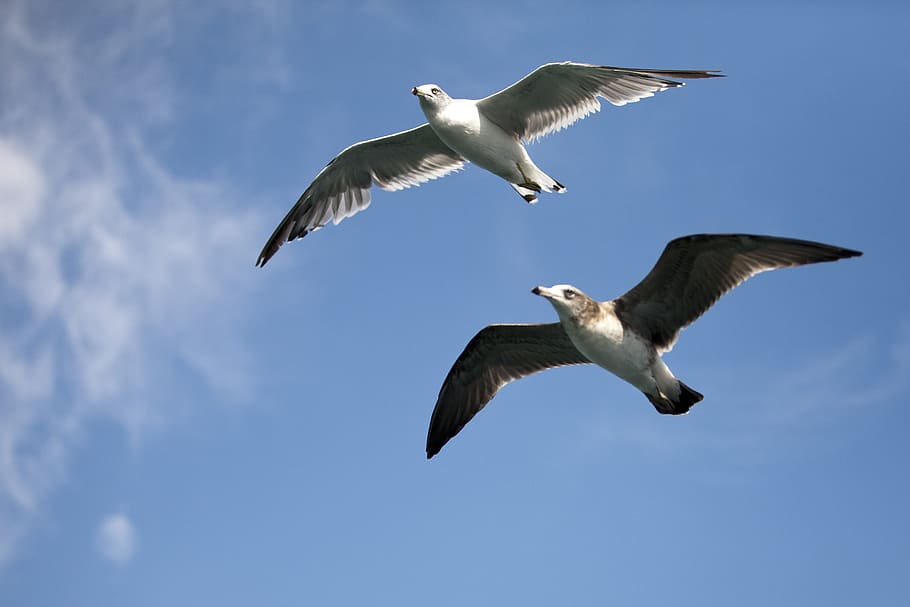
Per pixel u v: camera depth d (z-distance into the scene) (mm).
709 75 16688
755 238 13773
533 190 18125
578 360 16250
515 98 17781
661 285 14523
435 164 19500
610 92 17578
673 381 14906
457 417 17000
